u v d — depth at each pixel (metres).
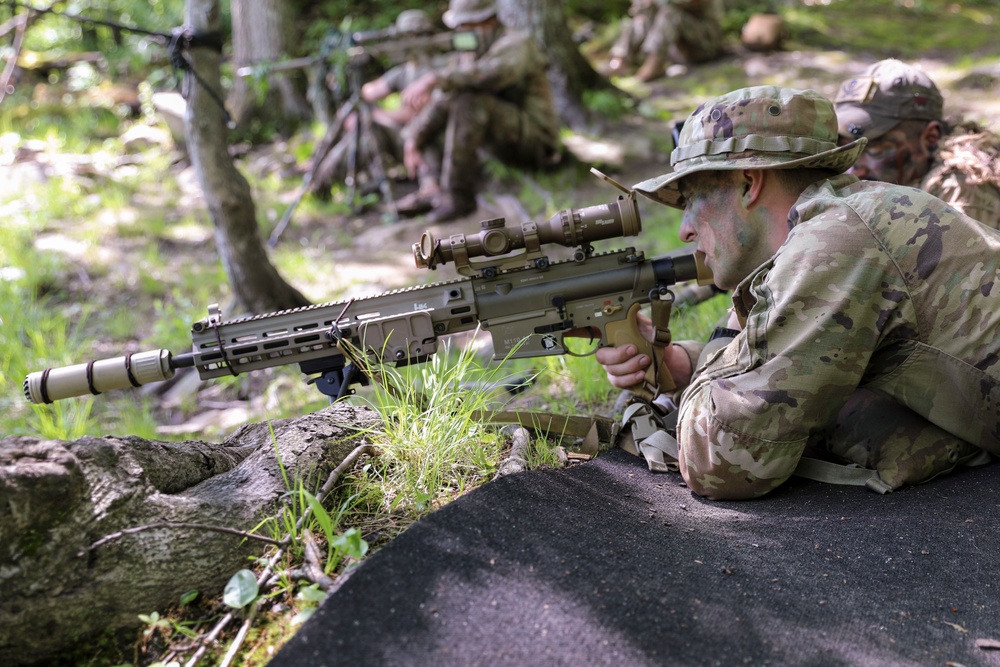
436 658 1.50
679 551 1.94
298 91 11.51
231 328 2.56
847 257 2.16
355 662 1.49
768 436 2.17
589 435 2.67
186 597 1.83
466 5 8.66
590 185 8.96
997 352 2.16
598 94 10.78
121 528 1.81
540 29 10.59
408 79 9.32
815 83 11.36
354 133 9.22
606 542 1.94
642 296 2.58
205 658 1.72
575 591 1.71
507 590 1.69
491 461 2.48
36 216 8.62
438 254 2.54
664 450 2.52
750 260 2.39
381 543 2.07
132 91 12.59
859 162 3.64
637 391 2.61
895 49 12.65
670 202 2.63
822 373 2.13
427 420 2.42
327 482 2.20
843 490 2.32
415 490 2.24
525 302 2.58
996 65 10.52
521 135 8.86
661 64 12.48
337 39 8.91
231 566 1.91
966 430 2.29
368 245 8.39
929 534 2.01
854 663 1.57
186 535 1.87
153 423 5.25
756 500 2.28
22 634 1.68
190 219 8.98
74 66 13.19
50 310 7.11
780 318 2.15
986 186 3.43
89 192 9.48
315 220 9.08
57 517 1.73
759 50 12.89
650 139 10.02
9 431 5.02
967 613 1.73
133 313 7.13
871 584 1.83
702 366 2.43
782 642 1.61
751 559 1.92
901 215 2.21
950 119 3.71
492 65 8.45
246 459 2.28
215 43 5.75
